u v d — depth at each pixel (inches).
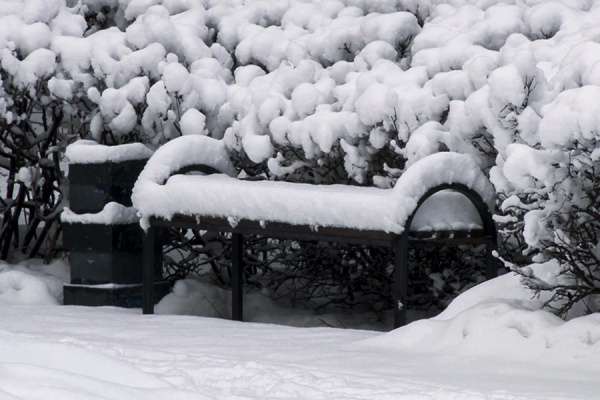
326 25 542.9
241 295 478.6
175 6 589.6
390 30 511.2
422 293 501.7
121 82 531.5
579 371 314.8
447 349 347.6
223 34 573.0
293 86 503.8
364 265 500.4
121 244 501.7
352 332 390.3
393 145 446.3
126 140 534.6
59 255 582.9
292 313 508.7
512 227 422.3
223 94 527.5
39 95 540.4
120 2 601.6
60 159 572.1
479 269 489.4
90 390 246.5
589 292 351.9
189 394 256.8
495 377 310.7
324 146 460.4
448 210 422.3
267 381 301.4
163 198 466.6
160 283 499.5
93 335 395.2
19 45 540.1
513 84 397.7
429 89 457.4
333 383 298.5
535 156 346.0
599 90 342.3
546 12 485.7
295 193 426.6
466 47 474.9
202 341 377.7
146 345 370.6
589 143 345.7
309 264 512.7
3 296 511.5
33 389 236.8
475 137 429.7
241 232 445.4
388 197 401.4
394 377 310.2
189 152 482.6
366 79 466.9
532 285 358.3
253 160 480.1
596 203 354.9
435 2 552.4
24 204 569.6
